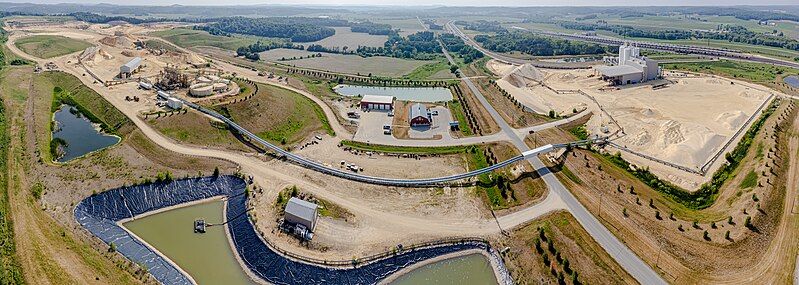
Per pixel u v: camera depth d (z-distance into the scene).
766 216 85.62
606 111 153.62
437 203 95.94
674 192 99.31
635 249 79.56
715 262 75.50
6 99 139.00
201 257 79.50
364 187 101.19
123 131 122.25
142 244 81.50
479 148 123.12
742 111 146.75
